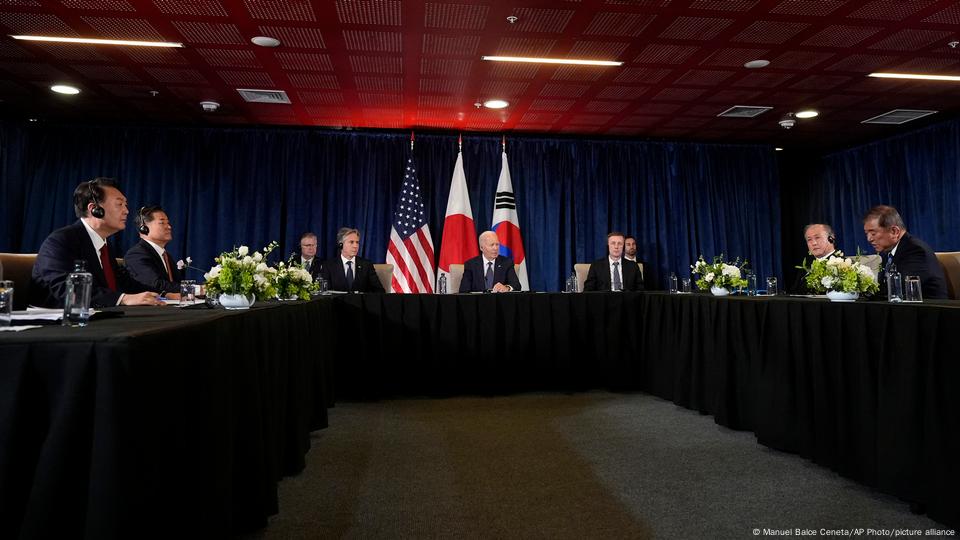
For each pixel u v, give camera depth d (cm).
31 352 100
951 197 634
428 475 246
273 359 202
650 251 736
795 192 796
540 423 343
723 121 657
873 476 222
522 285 682
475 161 715
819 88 549
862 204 736
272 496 189
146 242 377
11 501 97
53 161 645
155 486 110
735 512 205
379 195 691
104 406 100
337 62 489
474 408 386
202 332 135
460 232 675
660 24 420
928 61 483
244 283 233
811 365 261
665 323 414
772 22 416
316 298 341
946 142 641
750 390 312
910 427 203
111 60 486
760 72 509
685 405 381
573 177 730
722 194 751
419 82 537
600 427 333
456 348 422
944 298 316
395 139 703
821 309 254
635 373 445
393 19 412
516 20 413
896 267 329
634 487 231
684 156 749
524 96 575
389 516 200
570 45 455
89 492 98
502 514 202
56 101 584
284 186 682
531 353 433
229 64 494
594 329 446
